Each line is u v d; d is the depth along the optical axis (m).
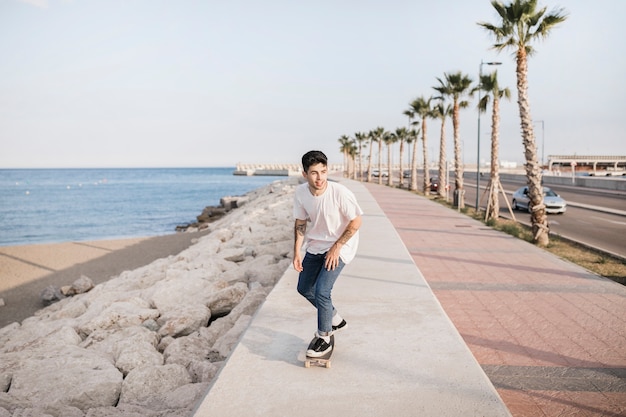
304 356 3.79
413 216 19.36
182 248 20.75
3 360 5.13
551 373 4.54
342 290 6.20
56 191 100.12
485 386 3.36
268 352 3.98
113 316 7.29
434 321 4.86
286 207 26.25
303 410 3.03
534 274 8.88
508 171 102.38
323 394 3.24
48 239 31.52
